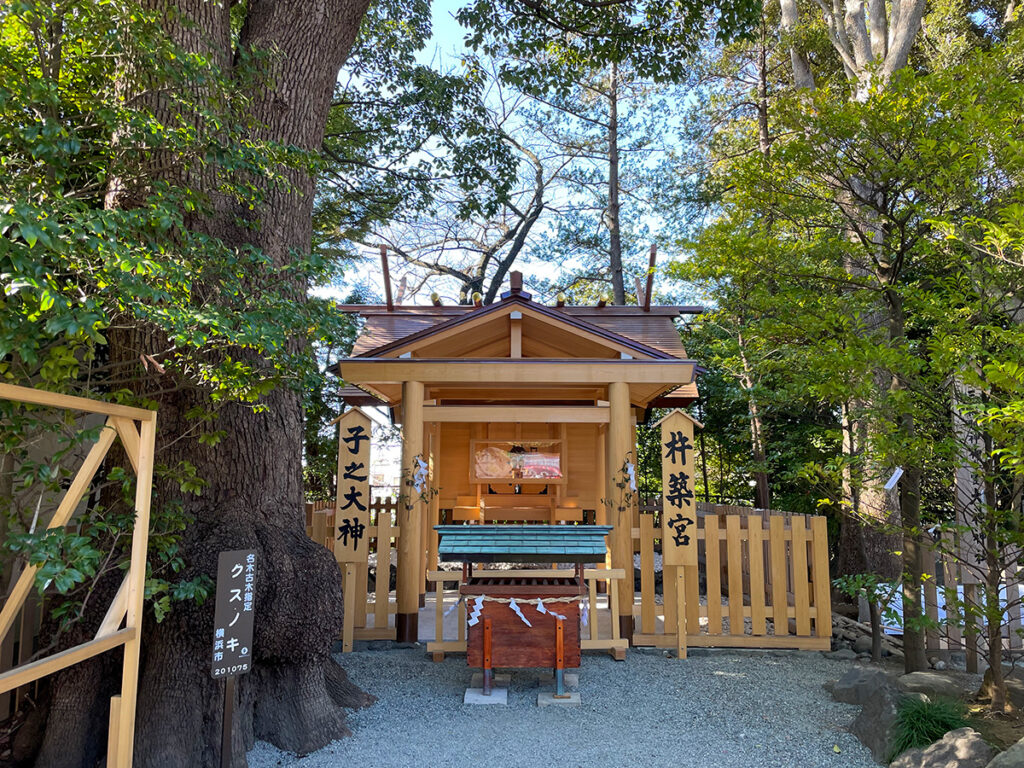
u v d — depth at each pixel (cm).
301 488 486
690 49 989
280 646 418
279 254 467
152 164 393
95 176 359
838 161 509
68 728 384
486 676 514
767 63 1614
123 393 355
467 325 707
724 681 553
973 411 418
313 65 514
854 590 506
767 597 775
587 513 1038
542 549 516
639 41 948
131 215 282
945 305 452
